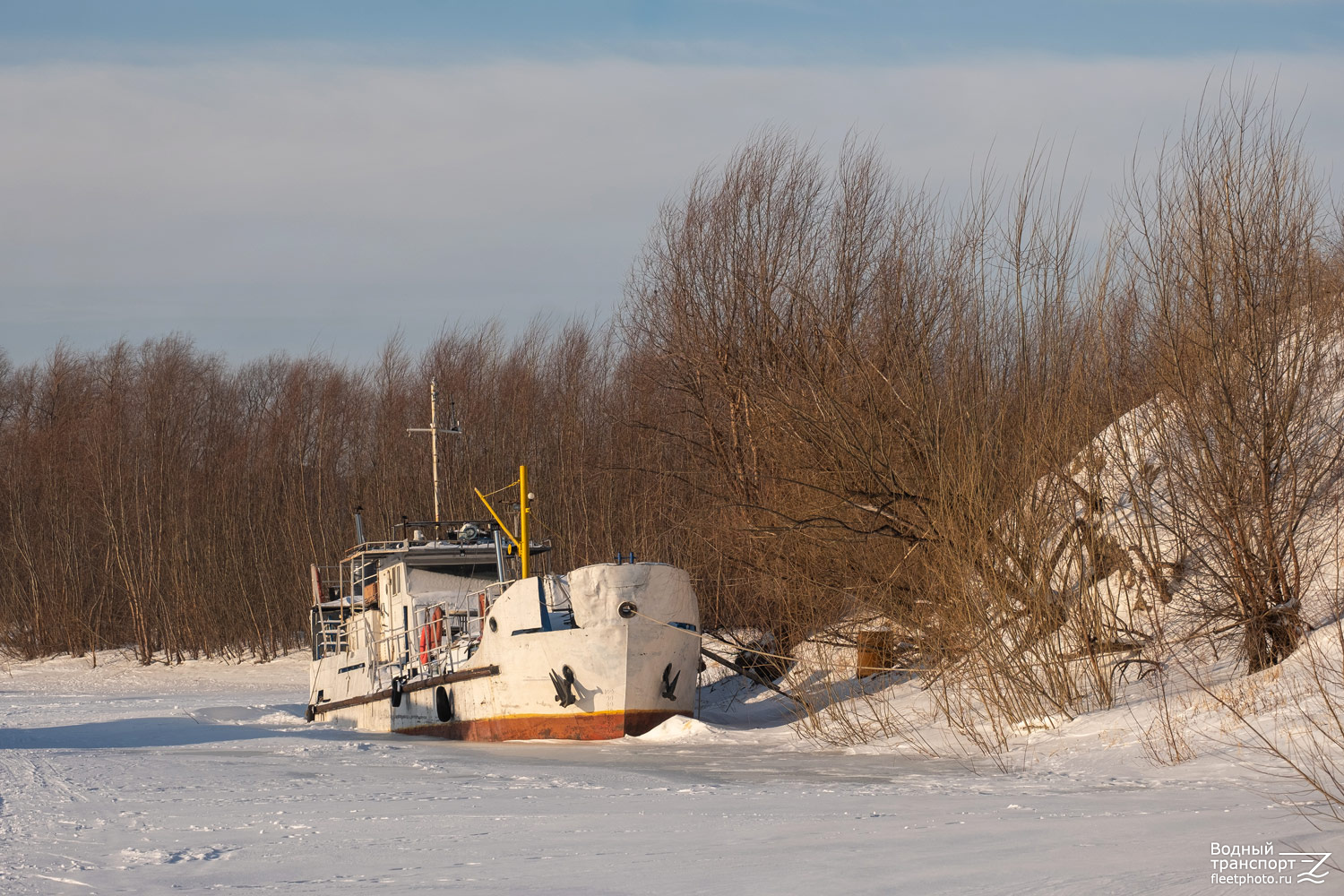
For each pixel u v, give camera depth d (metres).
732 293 37.75
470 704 25.64
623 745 23.06
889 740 21.86
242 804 14.72
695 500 38.81
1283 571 20.31
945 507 23.39
